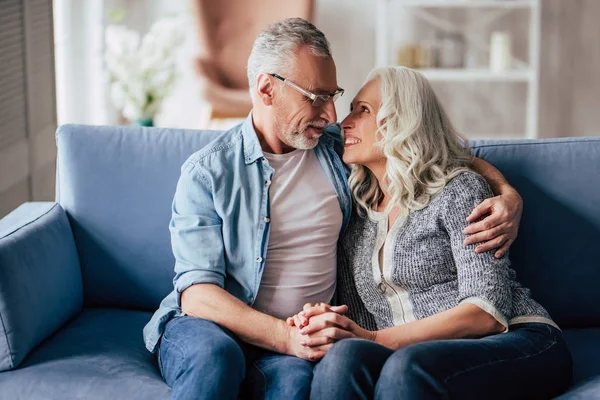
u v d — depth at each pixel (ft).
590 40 17.88
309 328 6.20
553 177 7.37
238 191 6.81
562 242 7.33
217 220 6.79
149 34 17.12
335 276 7.04
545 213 7.32
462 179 6.61
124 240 7.56
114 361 6.51
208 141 7.61
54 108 11.82
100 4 16.94
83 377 6.22
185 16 18.39
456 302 6.48
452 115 18.71
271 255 6.82
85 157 7.64
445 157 6.73
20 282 6.51
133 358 6.63
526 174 7.37
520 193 7.34
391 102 6.69
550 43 17.99
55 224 7.32
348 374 5.62
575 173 7.38
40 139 11.10
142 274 7.57
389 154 6.67
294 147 7.06
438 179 6.63
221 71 16.83
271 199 6.88
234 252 6.74
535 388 6.03
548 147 7.48
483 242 6.40
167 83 15.84
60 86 16.62
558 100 18.25
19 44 10.41
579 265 7.33
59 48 16.51
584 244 7.33
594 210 7.33
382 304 6.76
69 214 7.63
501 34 17.10
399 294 6.70
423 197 6.67
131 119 15.99
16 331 6.38
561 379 6.21
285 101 6.76
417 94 6.72
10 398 6.18
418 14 18.22
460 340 5.93
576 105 18.24
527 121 18.62
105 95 17.20
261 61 6.82
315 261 6.88
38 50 11.14
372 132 6.77
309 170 7.07
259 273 6.72
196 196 6.78
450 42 17.21
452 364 5.66
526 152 7.45
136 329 7.19
